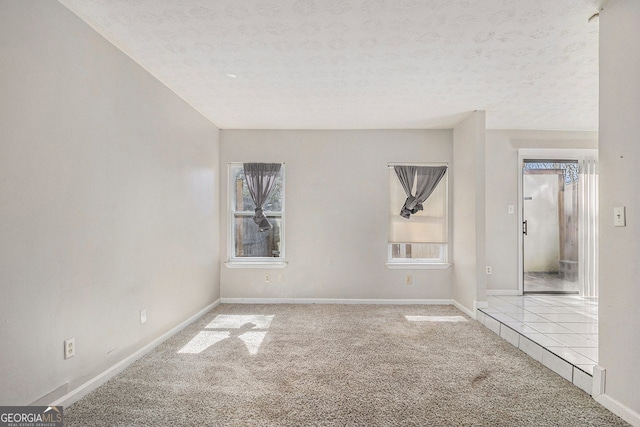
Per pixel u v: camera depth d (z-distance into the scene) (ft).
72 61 7.00
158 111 10.37
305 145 15.89
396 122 14.76
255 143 15.92
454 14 7.04
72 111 7.00
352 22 7.34
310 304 15.57
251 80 10.39
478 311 13.00
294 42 8.18
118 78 8.48
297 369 8.75
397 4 6.73
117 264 8.45
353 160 15.87
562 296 15.53
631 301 6.33
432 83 10.53
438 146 15.76
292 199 15.87
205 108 12.96
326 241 15.81
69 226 6.92
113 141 8.29
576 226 15.98
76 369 7.13
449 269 15.71
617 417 6.59
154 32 7.76
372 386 7.86
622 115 6.48
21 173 5.87
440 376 8.38
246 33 7.80
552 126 15.38
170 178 11.12
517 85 10.68
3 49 5.56
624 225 6.45
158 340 10.36
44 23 6.32
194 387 7.77
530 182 16.10
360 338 11.07
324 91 11.25
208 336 11.22
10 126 5.68
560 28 7.52
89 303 7.49
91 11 6.96
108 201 8.11
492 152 15.93
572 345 9.22
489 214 15.93
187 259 12.39
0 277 5.52
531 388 7.79
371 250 15.78
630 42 6.29
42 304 6.29
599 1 6.64
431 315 13.79
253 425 6.33
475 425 6.37
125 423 6.35
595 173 15.76
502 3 6.68
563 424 6.39
